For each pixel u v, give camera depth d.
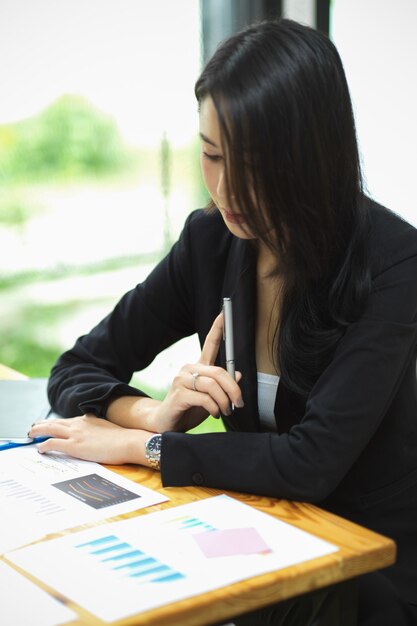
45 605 0.78
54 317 4.75
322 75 1.12
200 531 0.96
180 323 1.62
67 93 4.52
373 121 3.08
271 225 1.16
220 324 1.33
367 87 3.08
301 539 0.93
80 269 4.71
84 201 4.68
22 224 4.66
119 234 4.63
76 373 1.54
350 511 1.30
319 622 0.94
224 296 1.44
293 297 1.25
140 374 3.72
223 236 1.49
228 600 0.80
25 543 0.95
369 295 1.20
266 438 1.15
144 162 4.46
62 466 1.25
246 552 0.90
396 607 1.15
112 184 4.59
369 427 1.16
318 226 1.17
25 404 1.60
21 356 4.75
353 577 0.93
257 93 1.09
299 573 0.85
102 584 0.83
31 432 1.35
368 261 1.21
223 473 1.13
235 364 1.37
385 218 1.27
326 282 1.23
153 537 0.95
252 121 1.09
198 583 0.82
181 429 1.33
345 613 0.94
